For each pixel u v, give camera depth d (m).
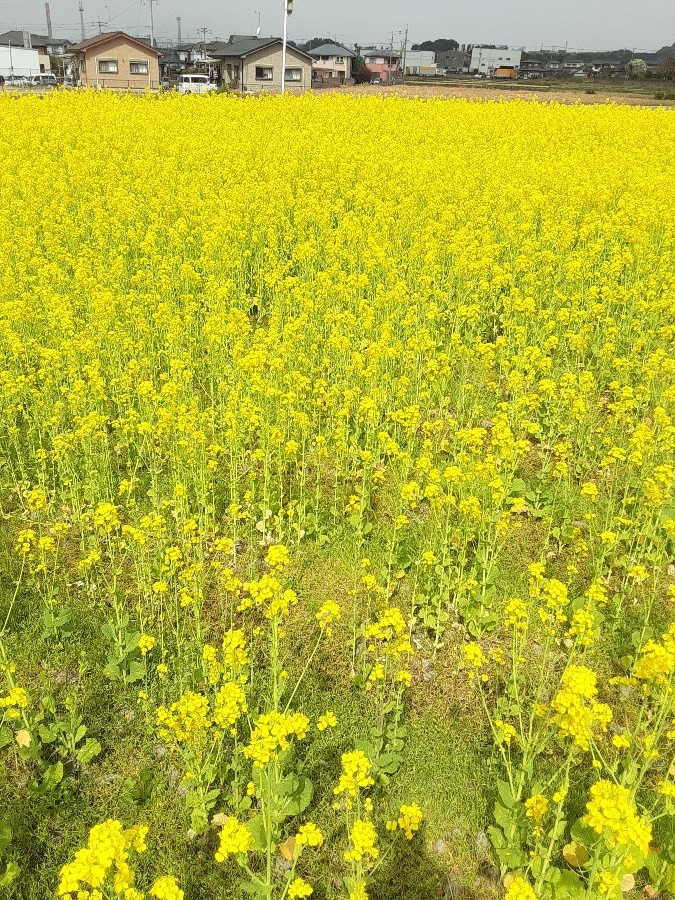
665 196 13.22
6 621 4.66
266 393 6.66
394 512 6.16
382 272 10.48
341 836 3.72
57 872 3.51
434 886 3.56
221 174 14.86
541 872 3.31
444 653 4.93
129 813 3.80
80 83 60.91
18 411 7.31
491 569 5.29
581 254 10.20
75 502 5.84
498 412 6.86
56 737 4.08
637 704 4.53
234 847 2.88
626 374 7.68
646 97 44.09
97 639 4.80
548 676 4.68
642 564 5.58
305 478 6.71
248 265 11.15
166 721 3.66
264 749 3.23
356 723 4.34
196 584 5.08
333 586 5.44
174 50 102.38
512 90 50.09
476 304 9.16
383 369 7.85
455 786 3.95
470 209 12.69
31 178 13.44
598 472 6.71
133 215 11.86
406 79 82.31
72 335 8.05
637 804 3.75
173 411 6.52
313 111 23.28
